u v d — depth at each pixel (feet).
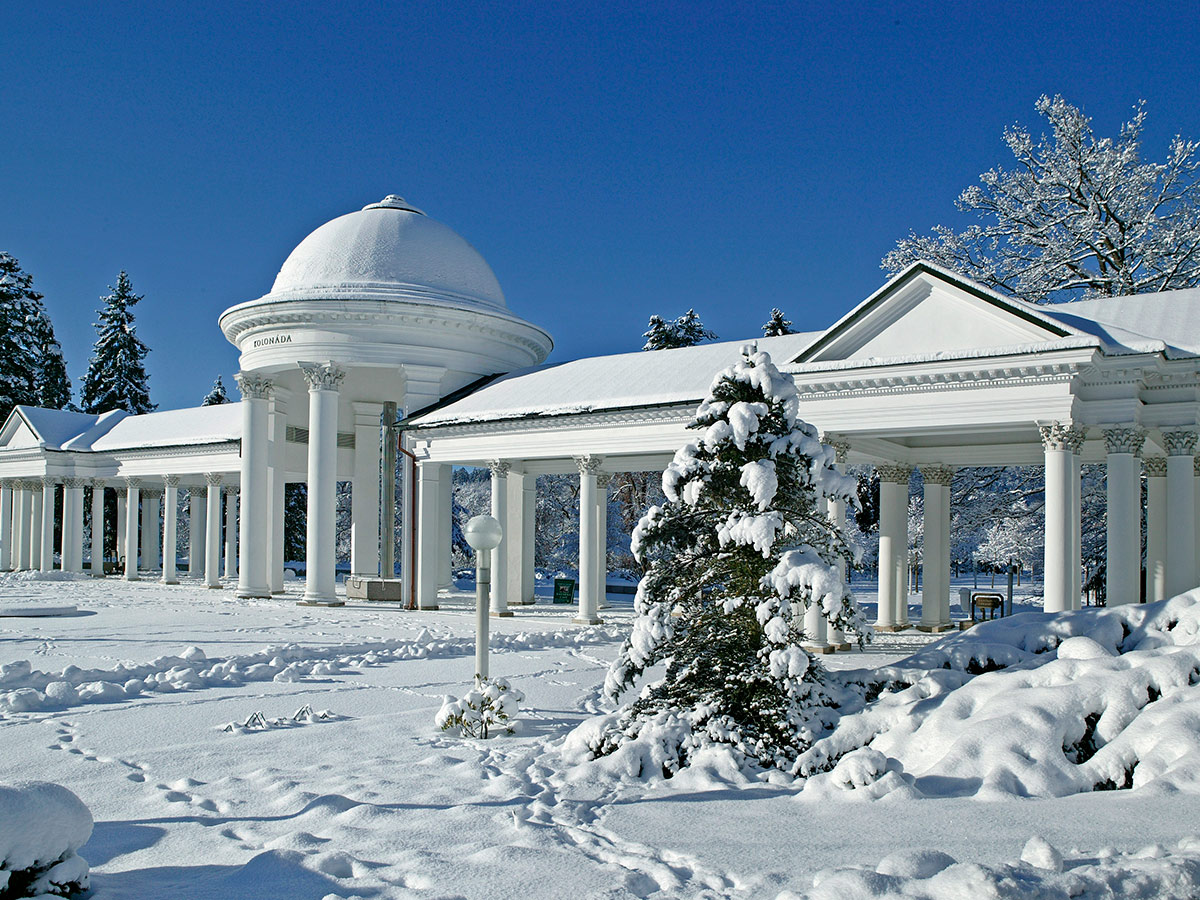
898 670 37.27
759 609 35.17
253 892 18.29
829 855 20.06
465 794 27.55
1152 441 77.97
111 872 20.48
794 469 37.32
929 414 71.10
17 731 37.93
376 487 148.56
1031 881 15.70
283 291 119.55
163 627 83.76
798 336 91.81
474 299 125.70
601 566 117.91
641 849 20.90
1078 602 69.62
